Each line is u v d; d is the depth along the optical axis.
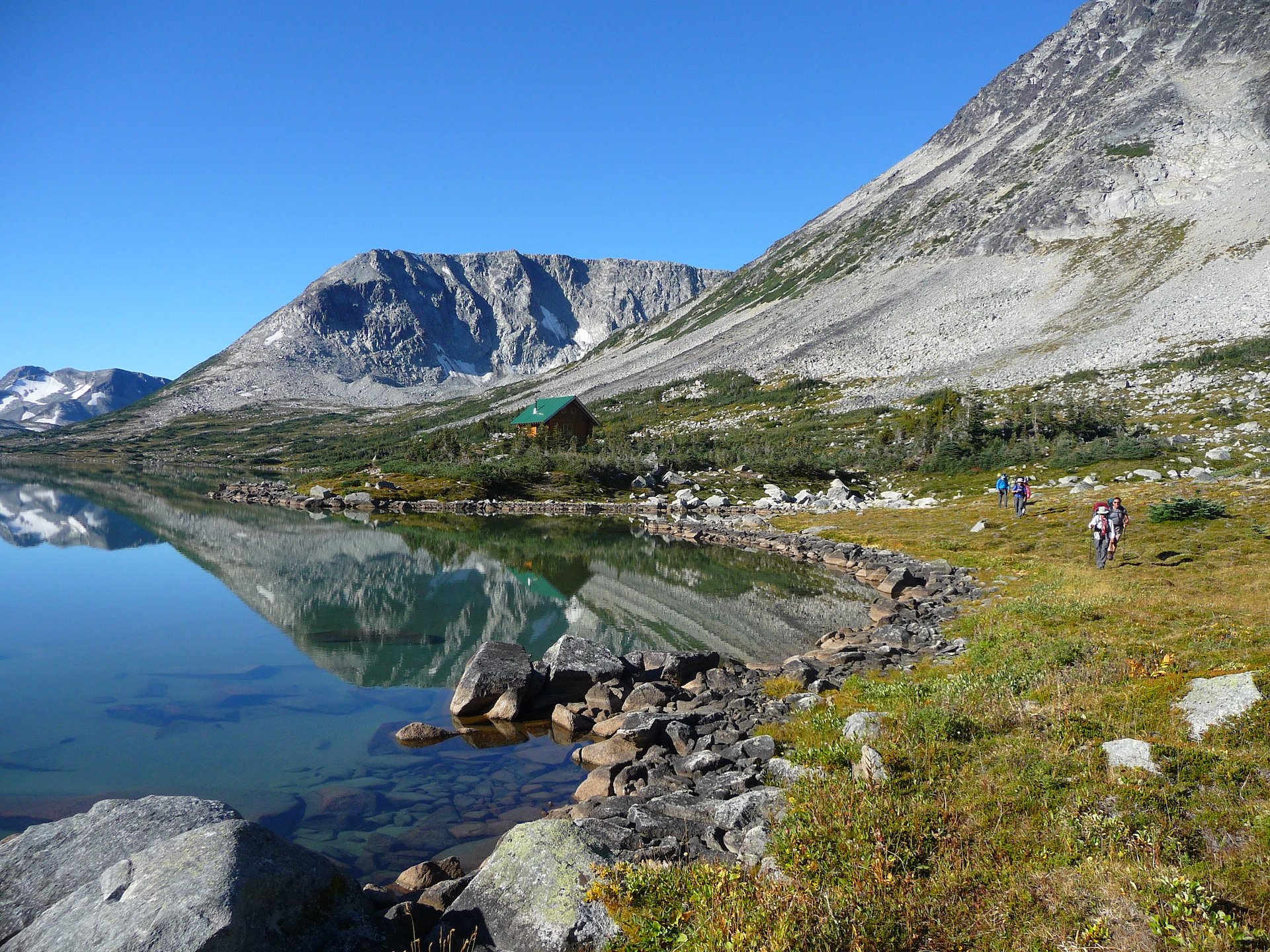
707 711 14.61
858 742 10.24
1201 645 12.70
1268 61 146.50
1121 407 66.38
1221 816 6.93
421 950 6.90
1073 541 30.92
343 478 82.50
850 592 29.81
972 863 6.93
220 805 8.15
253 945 6.06
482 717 16.31
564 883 7.14
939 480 57.47
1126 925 5.66
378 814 11.52
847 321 142.50
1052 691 11.23
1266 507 30.88
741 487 66.00
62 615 26.53
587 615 26.31
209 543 44.19
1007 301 123.00
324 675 19.61
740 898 6.55
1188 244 113.31
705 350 162.12
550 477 73.06
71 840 7.50
